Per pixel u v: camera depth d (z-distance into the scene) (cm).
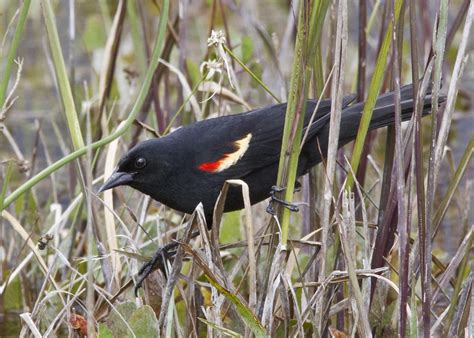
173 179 877
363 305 766
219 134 884
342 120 870
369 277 821
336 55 768
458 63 759
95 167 1196
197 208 788
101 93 1142
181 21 1200
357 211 941
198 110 1088
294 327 866
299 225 1147
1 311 1155
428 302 767
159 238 948
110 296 877
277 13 1942
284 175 788
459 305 814
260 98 1430
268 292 783
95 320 845
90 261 723
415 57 733
